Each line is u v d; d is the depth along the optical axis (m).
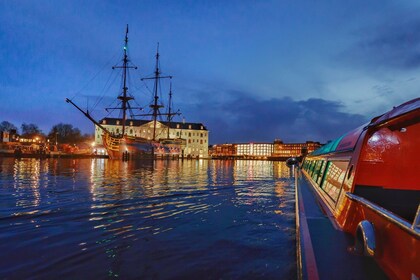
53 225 7.54
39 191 13.03
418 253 2.26
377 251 2.88
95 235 6.75
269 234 7.08
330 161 6.96
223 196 12.94
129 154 67.50
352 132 5.82
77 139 133.00
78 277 4.55
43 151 67.44
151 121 127.81
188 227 7.64
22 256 5.39
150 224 7.85
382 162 4.01
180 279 4.55
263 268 5.00
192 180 19.95
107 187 14.72
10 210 9.19
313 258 3.10
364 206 3.47
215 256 5.54
